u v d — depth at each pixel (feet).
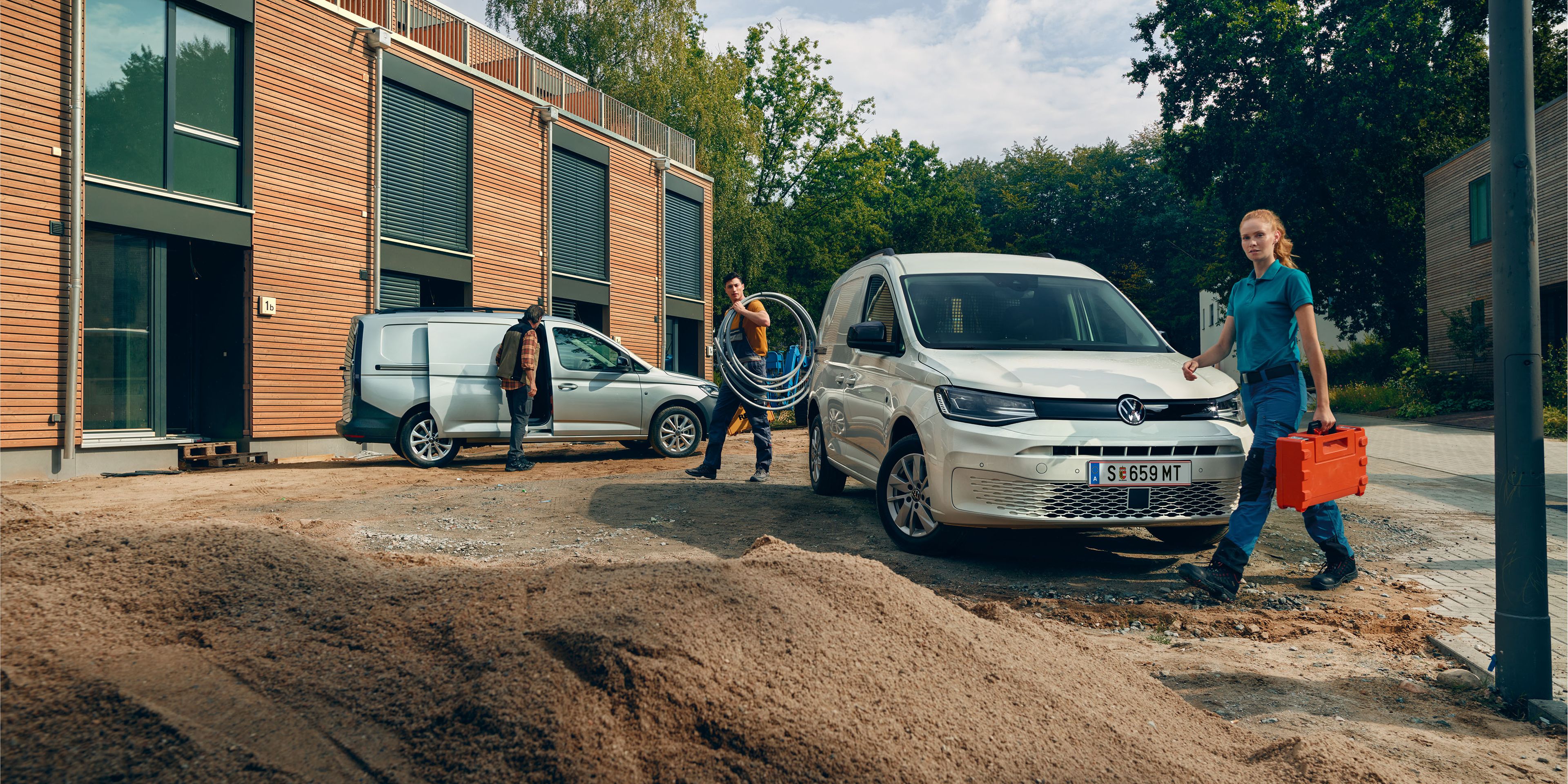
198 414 40.27
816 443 25.72
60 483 30.01
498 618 7.76
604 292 67.41
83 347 34.40
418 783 6.02
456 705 6.59
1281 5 95.71
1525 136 10.79
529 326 33.53
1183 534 18.97
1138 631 13.53
